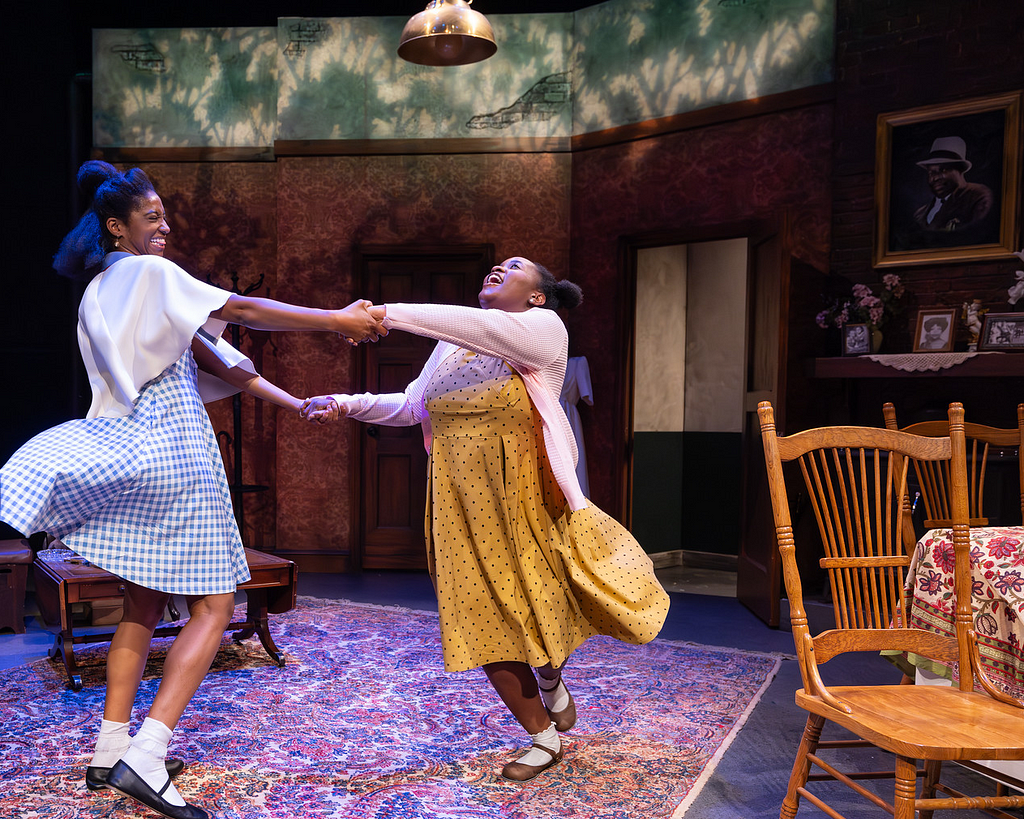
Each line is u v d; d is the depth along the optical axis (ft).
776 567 14.52
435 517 7.52
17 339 19.75
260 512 20.79
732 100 17.22
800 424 15.42
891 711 5.48
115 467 6.47
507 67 19.65
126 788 6.30
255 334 20.42
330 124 19.95
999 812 5.86
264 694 10.32
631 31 18.56
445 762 8.13
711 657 12.36
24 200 19.79
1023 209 14.16
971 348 13.91
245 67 20.48
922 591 7.03
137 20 20.51
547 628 7.14
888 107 15.52
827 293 16.19
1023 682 6.24
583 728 9.16
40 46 19.90
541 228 19.63
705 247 21.75
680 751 8.48
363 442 20.03
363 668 11.53
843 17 16.01
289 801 7.19
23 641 13.17
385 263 20.02
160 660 11.71
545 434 7.38
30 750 8.36
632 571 7.47
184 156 20.61
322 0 20.18
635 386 20.59
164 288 6.62
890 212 15.44
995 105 14.34
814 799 5.80
